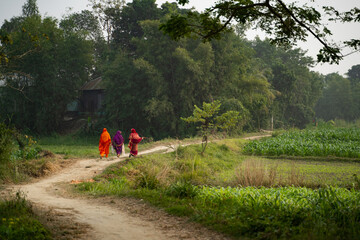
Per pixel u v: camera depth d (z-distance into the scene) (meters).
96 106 47.12
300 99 66.81
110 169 14.80
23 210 6.31
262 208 7.14
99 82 47.47
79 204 8.53
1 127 12.49
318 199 7.53
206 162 20.48
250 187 11.40
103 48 53.53
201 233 5.86
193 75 36.06
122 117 39.72
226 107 37.22
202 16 8.59
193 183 14.40
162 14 43.75
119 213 7.52
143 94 38.84
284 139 30.12
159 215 7.23
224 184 14.09
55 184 12.01
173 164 17.80
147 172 13.11
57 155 19.75
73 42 42.44
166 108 36.53
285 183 13.55
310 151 24.11
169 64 37.91
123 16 45.16
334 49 8.54
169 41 36.69
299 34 9.02
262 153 25.56
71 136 40.47
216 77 39.50
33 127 41.12
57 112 42.12
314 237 4.88
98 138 39.50
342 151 23.42
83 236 5.62
